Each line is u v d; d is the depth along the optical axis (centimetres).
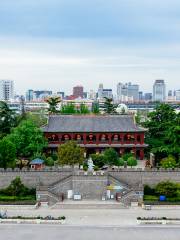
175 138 15738
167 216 11569
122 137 17950
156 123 18312
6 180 14000
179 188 13388
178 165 14688
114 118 18538
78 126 18112
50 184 13912
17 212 11950
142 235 10006
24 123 16200
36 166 14700
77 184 13350
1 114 19000
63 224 10888
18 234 10100
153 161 16112
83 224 10888
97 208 12444
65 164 14688
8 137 15812
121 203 12675
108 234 10081
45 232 10244
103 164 15262
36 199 12875
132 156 16600
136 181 14075
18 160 15775
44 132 17725
